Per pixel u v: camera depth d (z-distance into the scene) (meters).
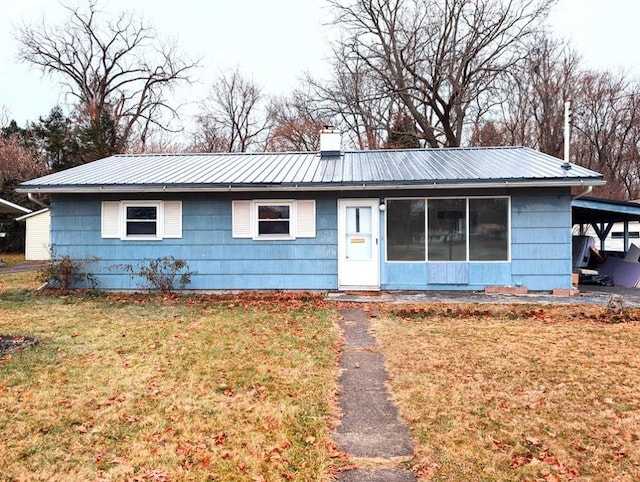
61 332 6.68
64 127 29.80
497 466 3.10
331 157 12.90
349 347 6.07
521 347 5.91
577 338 6.34
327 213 10.43
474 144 28.78
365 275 10.39
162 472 3.00
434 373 4.95
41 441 3.37
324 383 4.67
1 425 3.62
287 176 10.28
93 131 26.95
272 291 10.50
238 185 9.83
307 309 8.56
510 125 29.11
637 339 6.27
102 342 6.12
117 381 4.62
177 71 34.19
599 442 3.40
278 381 4.70
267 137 34.75
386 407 4.10
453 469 3.07
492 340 6.26
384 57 25.45
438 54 24.75
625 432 3.54
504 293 9.98
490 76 24.47
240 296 9.99
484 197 10.06
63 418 3.76
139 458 3.17
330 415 3.93
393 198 10.27
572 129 29.94
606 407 4.01
